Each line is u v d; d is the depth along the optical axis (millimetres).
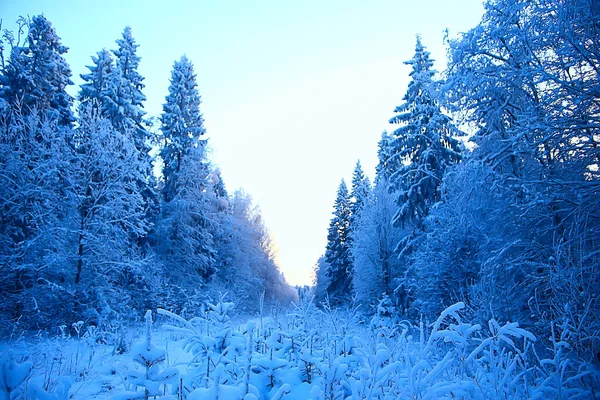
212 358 4270
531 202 8070
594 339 4938
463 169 10414
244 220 43062
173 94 29375
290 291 52250
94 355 8227
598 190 7656
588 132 8164
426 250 15586
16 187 15008
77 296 15367
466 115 10758
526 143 8672
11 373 3182
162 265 22469
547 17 8562
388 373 3660
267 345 4848
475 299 9461
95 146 17109
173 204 25703
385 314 18281
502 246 9531
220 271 32875
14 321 13172
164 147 28188
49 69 22469
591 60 7766
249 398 3188
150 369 3309
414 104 21891
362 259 23750
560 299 5953
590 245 7562
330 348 4930
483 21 9758
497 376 4004
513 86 9352
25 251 14141
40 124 17562
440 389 3527
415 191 19656
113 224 17859
